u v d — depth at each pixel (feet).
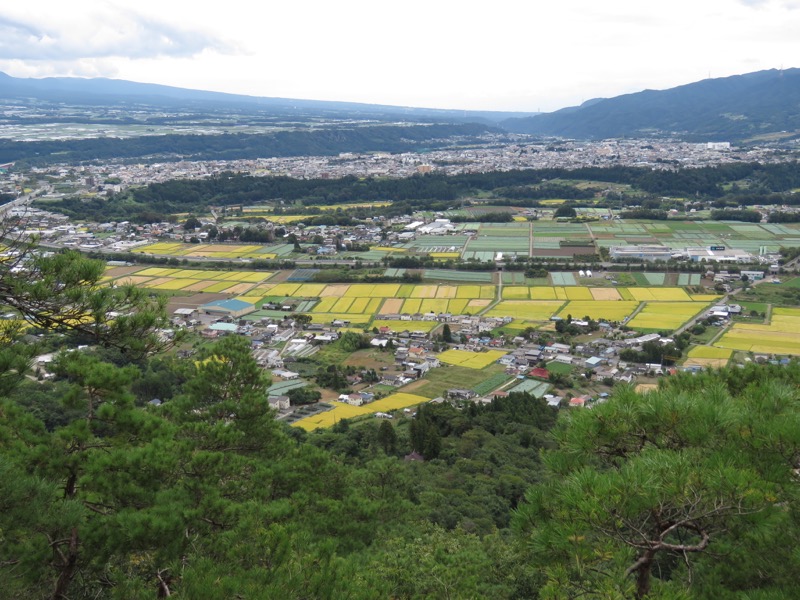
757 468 61.16
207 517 99.76
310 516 133.18
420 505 195.42
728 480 55.72
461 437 306.14
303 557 83.05
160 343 101.30
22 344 99.45
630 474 58.03
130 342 96.99
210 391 158.61
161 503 97.04
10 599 86.63
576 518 58.03
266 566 83.51
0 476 82.17
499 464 263.29
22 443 99.86
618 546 61.00
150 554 97.91
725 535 67.41
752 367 108.17
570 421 69.15
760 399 72.02
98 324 94.73
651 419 65.92
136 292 100.12
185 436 133.28
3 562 84.79
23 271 90.38
